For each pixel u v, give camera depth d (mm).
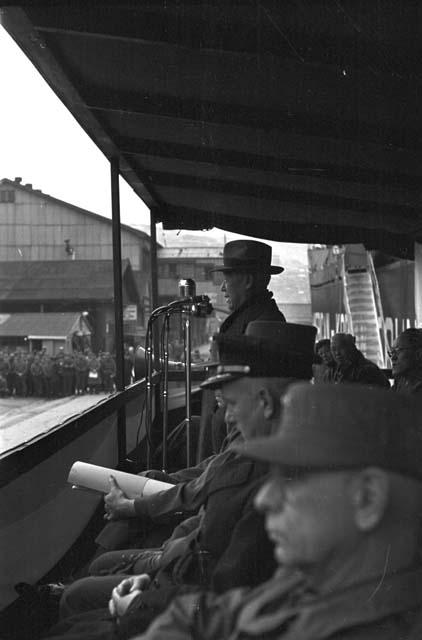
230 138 4602
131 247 20578
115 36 3080
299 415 1059
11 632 2590
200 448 3721
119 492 2695
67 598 2303
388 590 1044
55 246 20984
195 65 3492
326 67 3102
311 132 4031
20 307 21812
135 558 2428
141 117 4457
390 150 4207
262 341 1662
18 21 3006
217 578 1604
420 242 6312
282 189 5980
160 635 1206
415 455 1050
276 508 1073
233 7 2885
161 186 6312
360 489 1038
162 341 4262
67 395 21812
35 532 3260
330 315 14188
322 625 1053
